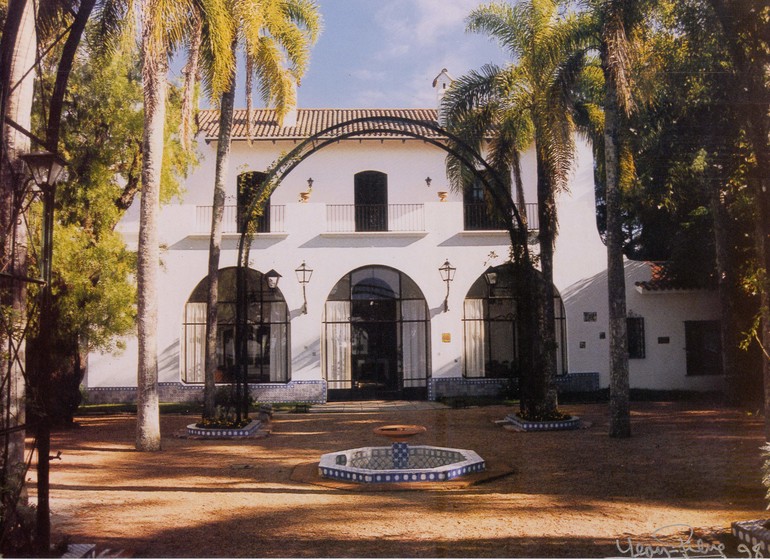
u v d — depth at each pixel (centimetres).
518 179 1739
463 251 2156
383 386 2170
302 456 1164
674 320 2166
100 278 1491
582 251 2180
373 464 1081
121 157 1633
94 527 689
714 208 1507
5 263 621
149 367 1241
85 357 1744
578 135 1905
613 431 1306
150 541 636
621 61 1228
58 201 1526
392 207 2214
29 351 672
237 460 1123
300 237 2139
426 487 876
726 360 1719
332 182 2222
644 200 1914
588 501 793
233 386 1617
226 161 1537
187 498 833
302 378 2092
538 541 627
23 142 660
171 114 1752
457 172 1723
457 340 2127
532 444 1240
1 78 646
